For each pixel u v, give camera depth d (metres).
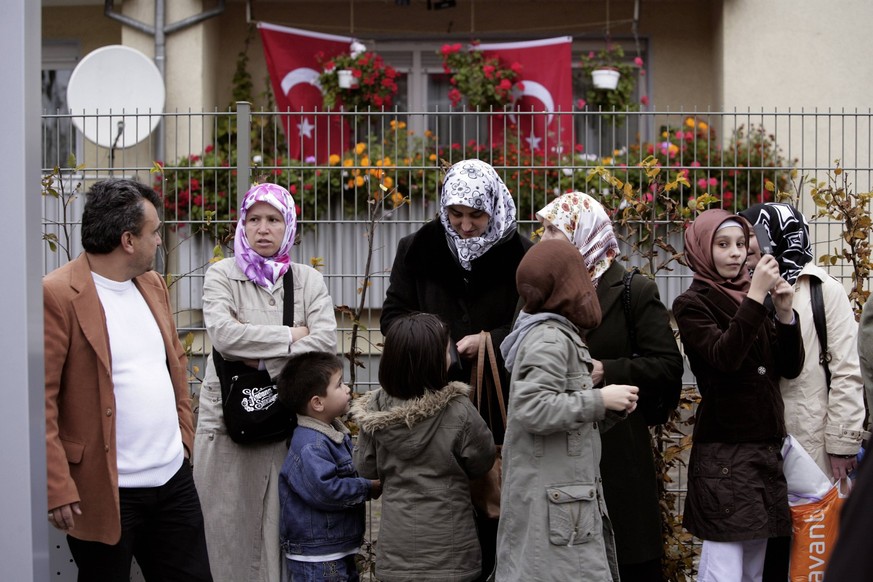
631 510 3.94
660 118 9.36
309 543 4.15
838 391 4.11
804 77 8.70
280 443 4.32
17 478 2.69
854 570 1.76
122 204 3.68
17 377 2.69
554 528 3.41
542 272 3.52
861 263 5.34
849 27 8.67
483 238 4.28
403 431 3.87
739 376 4.00
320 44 8.93
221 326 4.24
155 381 3.78
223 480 4.31
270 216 4.41
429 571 3.84
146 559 3.90
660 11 9.55
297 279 4.47
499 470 4.13
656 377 3.91
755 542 4.16
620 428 3.96
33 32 2.75
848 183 5.90
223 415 4.30
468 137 8.69
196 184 7.24
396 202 5.61
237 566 4.27
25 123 2.70
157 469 3.74
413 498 3.89
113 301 3.73
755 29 8.75
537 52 8.68
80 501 3.56
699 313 4.05
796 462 4.02
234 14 9.58
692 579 5.04
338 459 4.20
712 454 4.02
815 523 3.99
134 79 7.90
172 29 8.85
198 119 8.83
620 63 8.99
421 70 9.77
